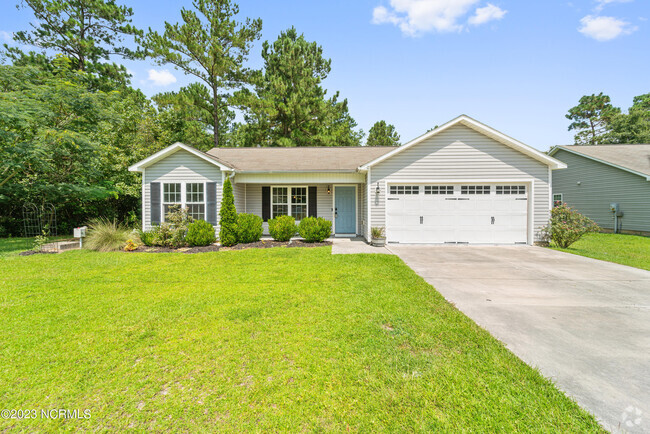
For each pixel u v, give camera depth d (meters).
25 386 2.41
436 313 3.88
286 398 2.27
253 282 5.43
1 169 10.75
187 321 3.66
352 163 11.74
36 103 9.81
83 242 9.86
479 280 5.61
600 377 2.53
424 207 10.36
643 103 34.47
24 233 12.64
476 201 10.29
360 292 4.78
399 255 8.22
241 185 11.95
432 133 10.08
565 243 9.61
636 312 3.99
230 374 2.57
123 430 1.98
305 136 22.25
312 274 5.98
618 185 14.39
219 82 20.89
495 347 2.99
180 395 2.31
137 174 14.49
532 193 10.08
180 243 9.66
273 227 10.44
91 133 12.58
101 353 2.92
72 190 11.73
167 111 19.09
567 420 2.03
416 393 2.30
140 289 5.01
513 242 10.23
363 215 11.91
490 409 2.14
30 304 4.25
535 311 4.03
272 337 3.23
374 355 2.85
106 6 17.97
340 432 1.95
